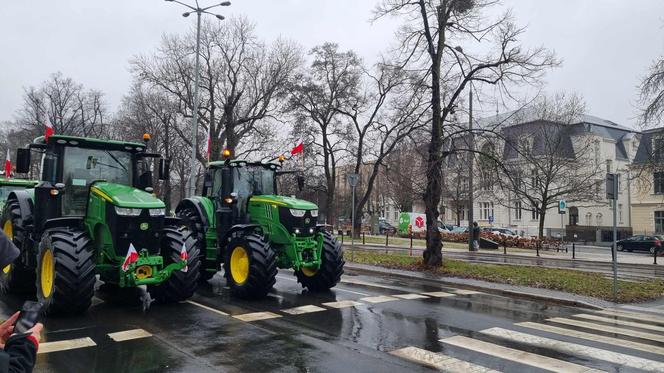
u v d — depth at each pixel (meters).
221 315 8.10
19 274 9.33
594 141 42.12
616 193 11.27
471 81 15.84
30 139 44.75
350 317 8.15
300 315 8.23
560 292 11.57
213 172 11.77
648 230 49.94
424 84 15.84
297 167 35.56
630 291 11.91
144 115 39.34
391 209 73.50
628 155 54.56
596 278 13.90
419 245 30.64
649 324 8.53
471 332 7.37
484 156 16.38
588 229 48.78
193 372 5.27
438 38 15.51
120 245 7.82
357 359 5.85
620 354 6.35
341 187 65.44
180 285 8.79
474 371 5.49
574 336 7.31
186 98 34.47
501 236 35.25
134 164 9.41
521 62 14.70
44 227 8.27
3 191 13.80
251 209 10.84
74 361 5.57
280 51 41.56
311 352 6.08
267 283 9.41
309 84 34.03
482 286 12.22
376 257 18.23
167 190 28.75
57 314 7.75
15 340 2.32
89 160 8.91
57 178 8.55
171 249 8.61
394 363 5.72
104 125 46.88
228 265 9.95
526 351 6.38
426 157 16.47
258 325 7.46
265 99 34.94
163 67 33.56
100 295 9.59
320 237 10.59
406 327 7.56
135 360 5.64
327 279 10.80
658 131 21.38
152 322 7.50
